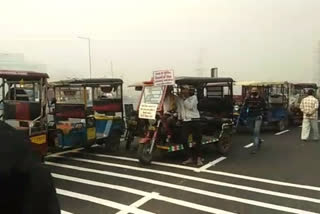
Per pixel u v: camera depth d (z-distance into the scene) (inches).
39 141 354.9
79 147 439.5
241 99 694.5
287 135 617.0
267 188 292.4
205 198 266.2
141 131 423.8
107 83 472.1
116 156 428.1
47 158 416.5
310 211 238.8
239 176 331.9
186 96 387.5
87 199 265.4
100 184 306.0
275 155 434.0
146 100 410.9
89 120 438.0
